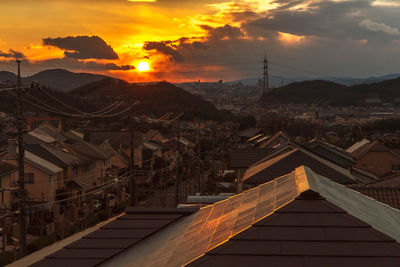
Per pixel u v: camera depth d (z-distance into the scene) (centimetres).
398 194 1862
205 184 6184
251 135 11381
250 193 1040
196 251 741
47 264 859
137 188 5894
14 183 4094
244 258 659
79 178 5044
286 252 664
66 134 7388
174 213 1150
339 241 682
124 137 6900
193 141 10550
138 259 835
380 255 648
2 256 2656
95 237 1000
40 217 3581
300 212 753
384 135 11644
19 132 1862
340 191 1013
